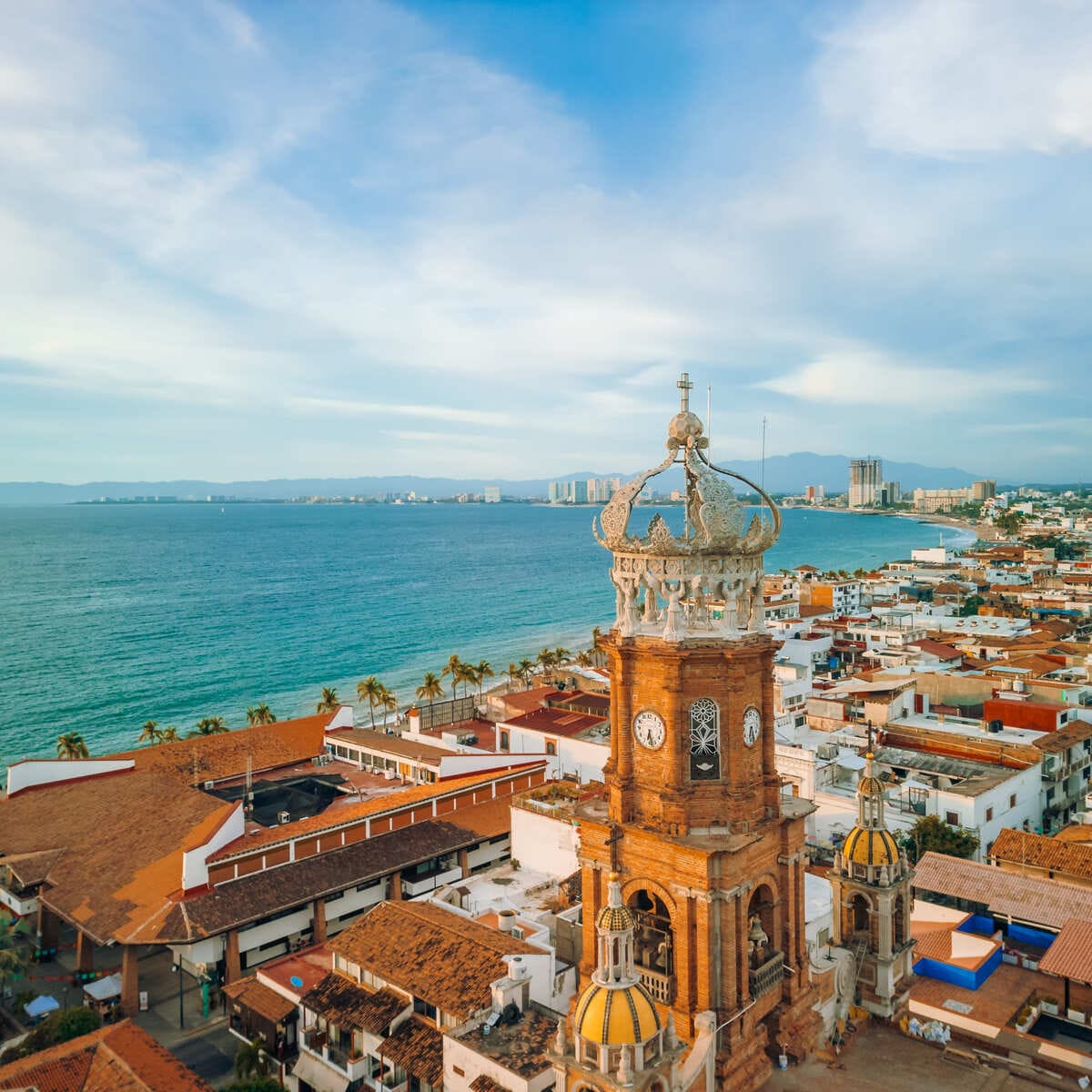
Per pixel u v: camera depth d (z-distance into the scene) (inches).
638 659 1071.6
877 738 3686.0
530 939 2005.4
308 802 3255.4
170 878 2556.6
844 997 1242.6
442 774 3341.5
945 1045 1275.8
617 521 1056.8
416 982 1877.5
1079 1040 1894.7
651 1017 876.6
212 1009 2456.9
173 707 6456.7
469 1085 1540.4
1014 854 2738.7
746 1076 1026.7
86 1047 1637.6
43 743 5575.8
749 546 1049.5
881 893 1299.2
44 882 2746.1
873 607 7706.7
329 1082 1959.9
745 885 1037.2
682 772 1044.5
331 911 2701.8
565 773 3624.5
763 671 1073.5
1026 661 5002.5
